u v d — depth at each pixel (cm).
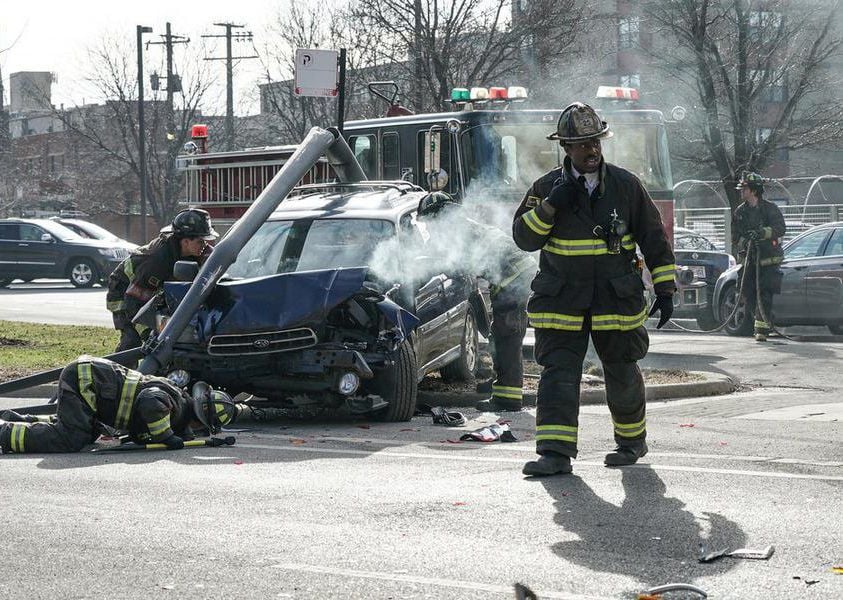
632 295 804
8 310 2803
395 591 538
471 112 1822
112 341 1917
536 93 4047
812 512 693
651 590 528
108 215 7250
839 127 4512
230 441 984
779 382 1459
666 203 1975
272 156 2156
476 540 632
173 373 1105
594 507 710
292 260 1209
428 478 816
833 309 2028
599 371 1454
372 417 1145
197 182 2327
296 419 1173
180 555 605
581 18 4056
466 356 1341
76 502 740
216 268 1099
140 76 5459
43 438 952
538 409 824
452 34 3975
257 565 585
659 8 4178
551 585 545
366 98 4772
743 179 1978
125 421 966
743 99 4256
